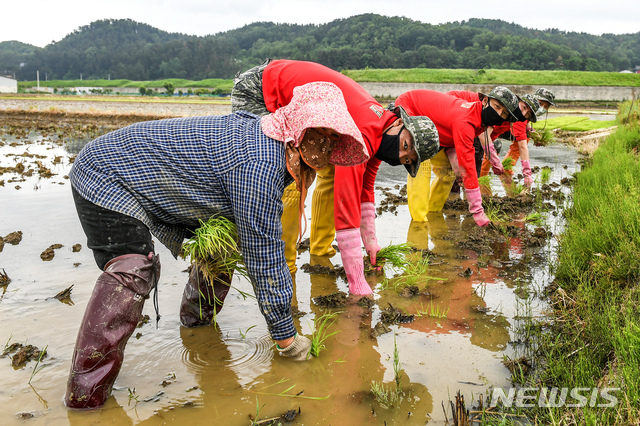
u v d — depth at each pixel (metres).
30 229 5.76
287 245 4.70
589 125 18.36
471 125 5.79
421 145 3.66
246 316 3.93
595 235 4.44
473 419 2.70
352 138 2.92
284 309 3.06
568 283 4.38
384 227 6.26
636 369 2.59
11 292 4.10
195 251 3.21
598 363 3.01
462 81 49.00
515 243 5.68
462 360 3.31
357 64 112.56
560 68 120.38
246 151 2.76
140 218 2.78
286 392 2.98
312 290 4.44
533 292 4.35
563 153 12.66
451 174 6.84
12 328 3.55
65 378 3.04
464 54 123.75
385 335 3.65
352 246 3.93
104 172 2.77
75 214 6.43
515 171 9.98
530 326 3.66
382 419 2.73
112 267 2.76
